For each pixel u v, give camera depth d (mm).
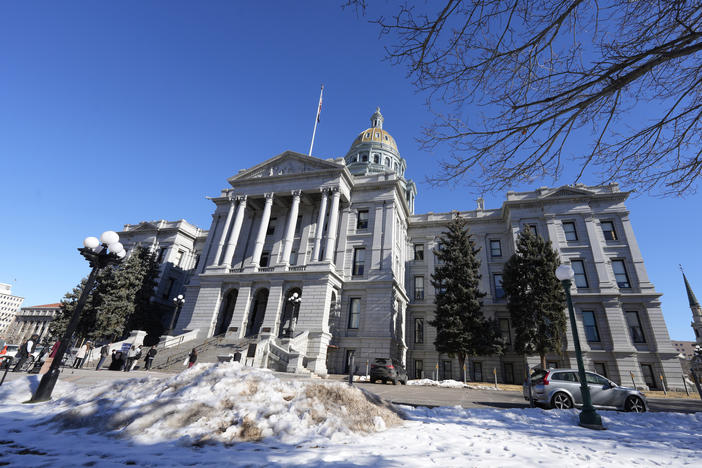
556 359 28953
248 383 7148
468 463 4723
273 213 38625
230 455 4660
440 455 5105
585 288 31281
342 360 28906
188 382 7383
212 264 36438
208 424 5785
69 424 5914
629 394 11086
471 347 27797
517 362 31891
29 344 17906
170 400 6406
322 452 4980
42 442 4992
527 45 6098
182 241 47281
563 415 9641
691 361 25906
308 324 28141
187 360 23172
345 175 34812
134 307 38000
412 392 17062
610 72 6109
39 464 3969
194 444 5129
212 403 6379
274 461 4402
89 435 5477
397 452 5207
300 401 6859
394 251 33594
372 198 35750
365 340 28938
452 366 33375
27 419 6656
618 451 5820
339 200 35750
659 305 29172
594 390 11352
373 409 7578
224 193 41344
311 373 22562
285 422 6102
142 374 18219
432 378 33469
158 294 42688
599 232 32969
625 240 32250
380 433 6598
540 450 5688
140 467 4055
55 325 37500
